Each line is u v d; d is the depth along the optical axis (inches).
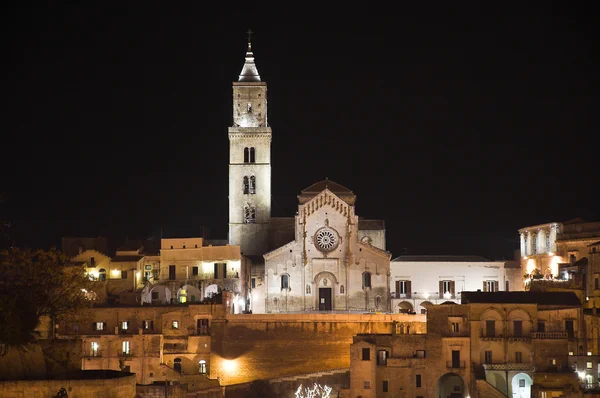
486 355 6555.1
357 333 6909.5
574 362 6373.0
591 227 7839.6
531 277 7859.3
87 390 3120.1
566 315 6574.8
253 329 7003.0
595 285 7111.2
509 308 6584.6
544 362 6510.8
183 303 7081.7
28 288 4210.1
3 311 3363.7
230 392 6535.4
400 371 6574.8
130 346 6791.3
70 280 4471.0
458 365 6565.0
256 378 6934.1
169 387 4126.5
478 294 6707.7
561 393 5984.3
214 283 7849.4
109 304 7239.2
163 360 6899.6
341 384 6663.4
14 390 3024.1
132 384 3287.4
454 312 6624.0
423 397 6560.0
